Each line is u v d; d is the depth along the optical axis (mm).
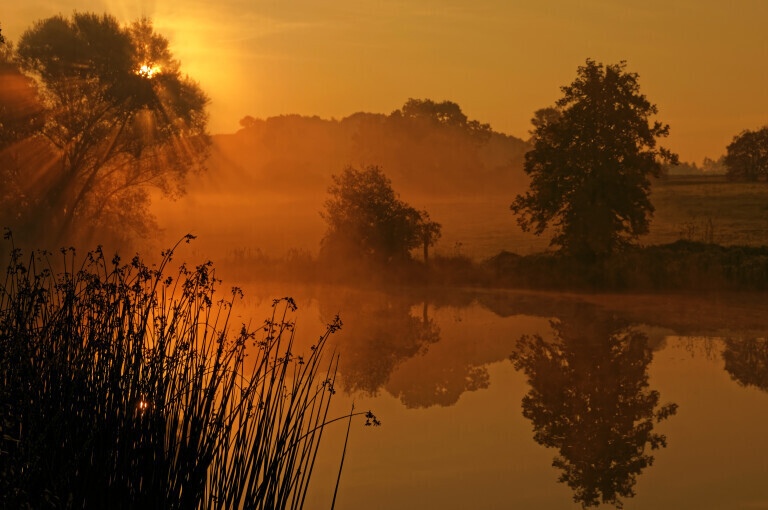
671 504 8984
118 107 45844
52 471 4695
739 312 25141
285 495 5305
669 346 19125
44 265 26641
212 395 5391
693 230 57625
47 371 5211
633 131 35250
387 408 12828
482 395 14016
